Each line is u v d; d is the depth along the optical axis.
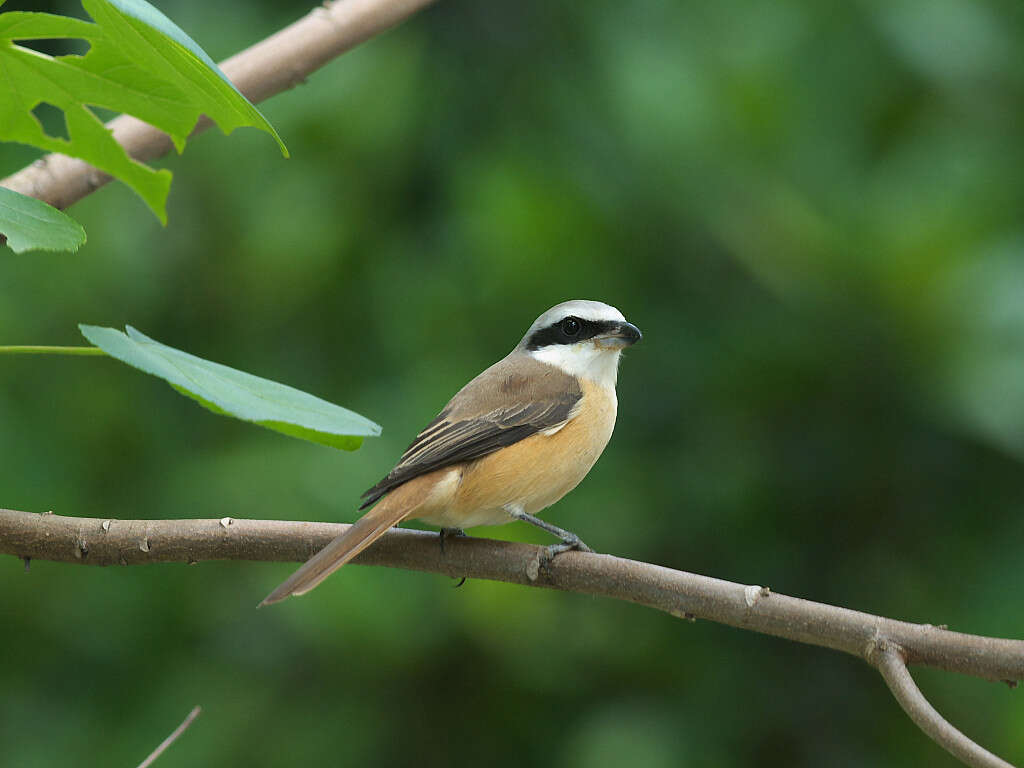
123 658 11.27
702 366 11.66
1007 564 11.10
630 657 11.52
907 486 11.38
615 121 12.02
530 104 12.45
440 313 11.74
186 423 11.64
